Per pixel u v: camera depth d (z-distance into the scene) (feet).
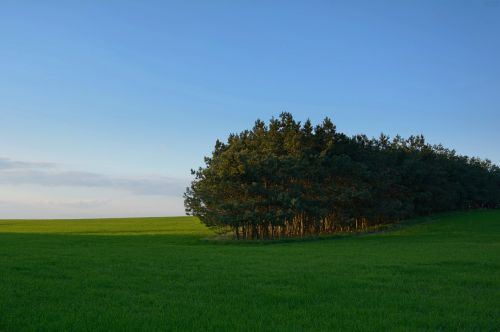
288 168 201.36
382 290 67.92
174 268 90.94
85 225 348.59
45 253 117.80
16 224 368.48
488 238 192.75
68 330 45.85
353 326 48.03
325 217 236.43
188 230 284.00
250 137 244.63
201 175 206.39
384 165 271.49
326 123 245.04
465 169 382.22
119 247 145.69
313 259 109.40
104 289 66.95
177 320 49.67
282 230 232.12
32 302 57.67
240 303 58.54
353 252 129.80
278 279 77.15
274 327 47.21
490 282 74.59
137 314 52.21
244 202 195.42
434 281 76.02
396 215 261.44
